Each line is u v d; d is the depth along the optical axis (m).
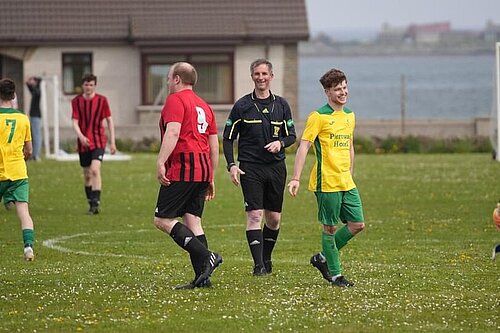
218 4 111.50
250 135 29.33
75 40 108.62
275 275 29.52
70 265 31.94
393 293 26.39
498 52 67.69
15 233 39.97
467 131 96.44
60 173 64.19
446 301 25.31
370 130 96.81
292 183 27.23
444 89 177.50
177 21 109.69
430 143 86.69
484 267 30.84
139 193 53.75
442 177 61.09
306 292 26.50
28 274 29.92
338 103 27.33
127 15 110.81
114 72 109.81
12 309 24.64
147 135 94.94
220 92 109.06
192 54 108.69
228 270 30.72
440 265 31.44
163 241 37.91
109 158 75.50
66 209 47.59
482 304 24.97
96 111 45.88
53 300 25.66
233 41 107.88
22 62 110.00
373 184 57.56
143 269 30.84
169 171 26.86
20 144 30.33
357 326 22.72
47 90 102.88
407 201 50.06
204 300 25.53
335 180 27.16
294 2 111.62
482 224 42.12
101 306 24.94
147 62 108.75
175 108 26.66
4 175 30.09
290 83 109.69
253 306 24.80
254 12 110.62
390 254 34.06
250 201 29.36
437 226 41.59
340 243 27.80
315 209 47.72
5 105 30.52
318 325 22.81
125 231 40.59
